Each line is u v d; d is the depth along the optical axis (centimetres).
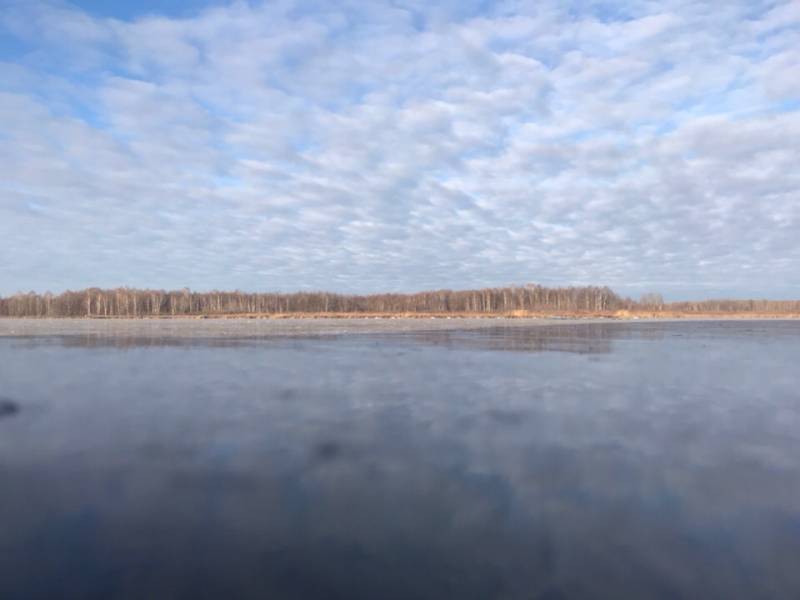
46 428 1071
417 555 584
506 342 3102
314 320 7475
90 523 657
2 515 679
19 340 3186
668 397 1398
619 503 719
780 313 11456
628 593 521
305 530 641
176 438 1003
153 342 3034
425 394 1416
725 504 718
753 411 1244
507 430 1066
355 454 912
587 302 11438
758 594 522
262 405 1279
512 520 668
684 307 12081
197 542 611
